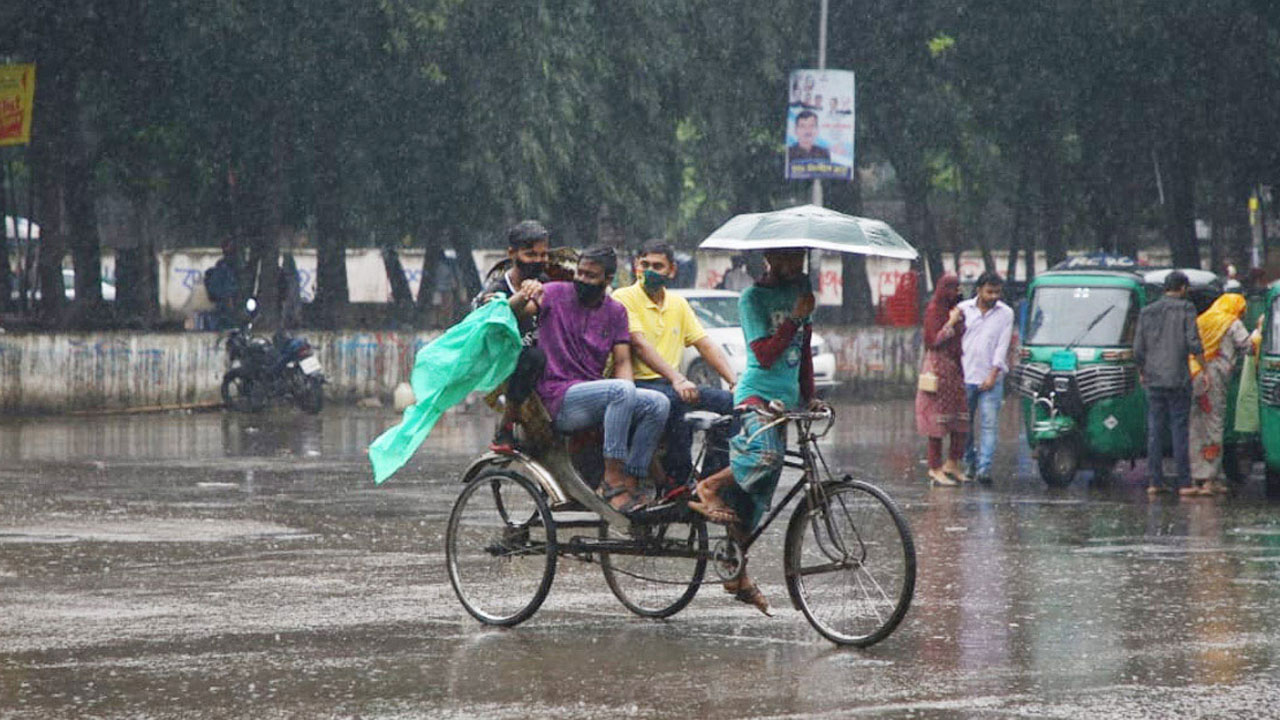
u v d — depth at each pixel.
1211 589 20.45
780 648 16.73
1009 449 43.38
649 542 17.95
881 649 16.66
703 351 20.06
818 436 17.61
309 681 15.00
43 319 64.00
